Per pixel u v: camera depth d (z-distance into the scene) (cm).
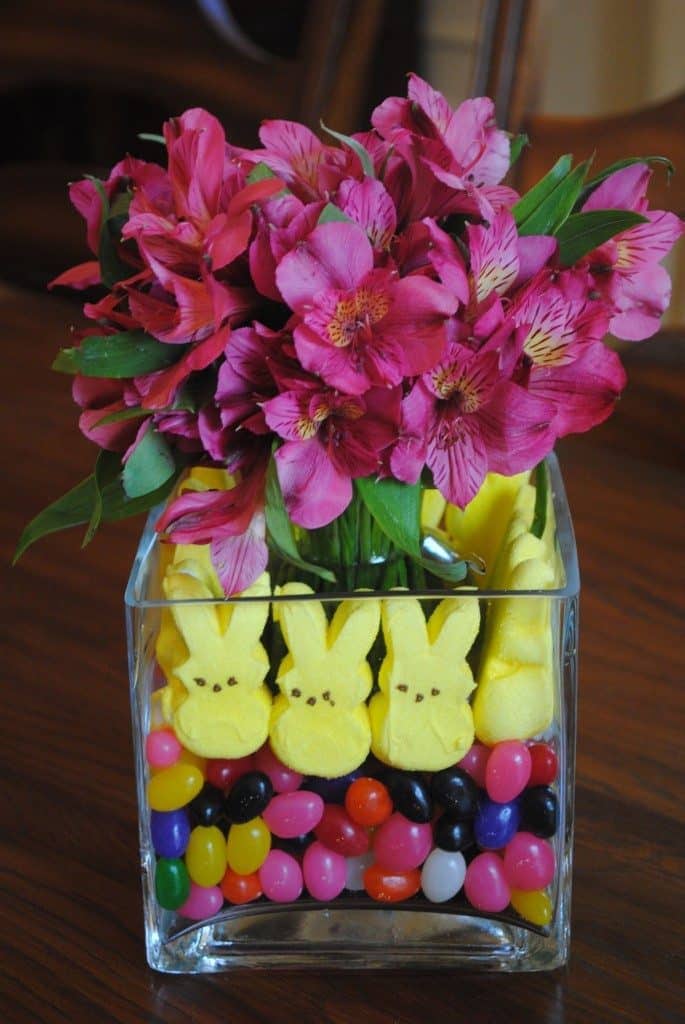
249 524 68
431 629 70
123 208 70
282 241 65
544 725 71
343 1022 71
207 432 68
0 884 77
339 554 74
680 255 174
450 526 79
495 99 112
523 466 68
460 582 75
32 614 92
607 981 73
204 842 72
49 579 95
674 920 75
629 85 190
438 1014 72
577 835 79
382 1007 72
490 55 112
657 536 97
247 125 127
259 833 72
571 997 72
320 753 71
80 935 75
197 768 72
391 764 72
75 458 106
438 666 70
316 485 67
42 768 83
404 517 69
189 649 69
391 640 70
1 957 74
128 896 77
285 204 66
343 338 65
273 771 72
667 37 184
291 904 74
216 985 73
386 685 70
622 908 75
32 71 140
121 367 67
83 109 182
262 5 192
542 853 72
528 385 69
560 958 73
